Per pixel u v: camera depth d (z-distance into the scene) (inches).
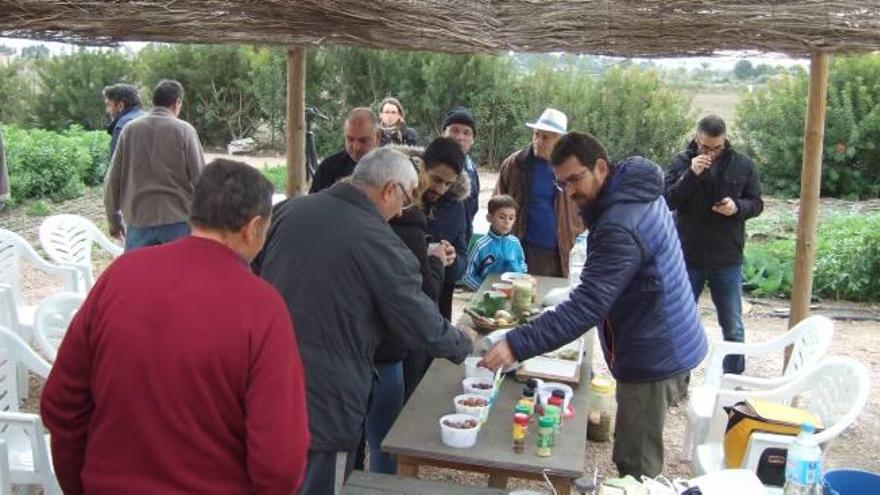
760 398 138.4
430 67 691.4
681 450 179.2
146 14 129.0
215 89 746.8
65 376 73.6
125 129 215.9
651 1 144.8
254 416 69.6
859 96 542.9
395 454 104.7
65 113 743.1
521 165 206.8
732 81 953.5
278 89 728.3
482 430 108.0
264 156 726.5
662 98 650.2
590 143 113.7
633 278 115.8
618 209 112.1
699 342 123.6
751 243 384.8
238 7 131.0
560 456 101.4
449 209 159.6
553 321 111.9
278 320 72.2
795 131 561.0
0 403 132.0
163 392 69.4
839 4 144.6
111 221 226.5
